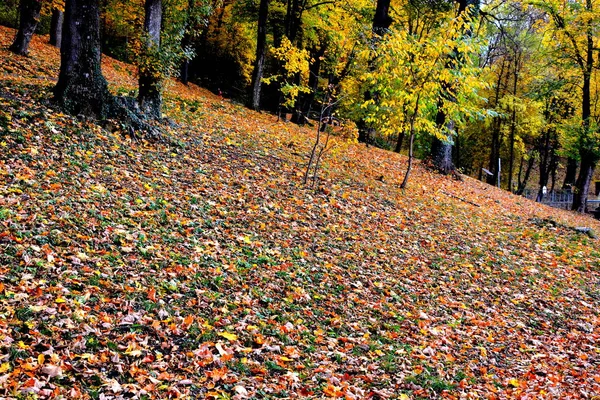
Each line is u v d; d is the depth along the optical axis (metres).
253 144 14.29
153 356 4.45
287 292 6.73
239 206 9.30
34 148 8.18
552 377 5.87
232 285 6.43
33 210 6.34
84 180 7.84
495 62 32.72
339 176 13.86
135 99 12.02
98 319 4.73
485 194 18.70
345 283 7.67
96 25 10.29
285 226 9.09
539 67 25.17
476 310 8.20
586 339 7.64
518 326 7.82
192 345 4.82
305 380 4.78
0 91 10.05
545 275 10.62
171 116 14.23
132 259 6.13
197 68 36.84
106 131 10.18
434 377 5.44
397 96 14.09
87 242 6.14
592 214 27.72
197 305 5.65
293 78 25.39
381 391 4.86
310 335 5.80
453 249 10.94
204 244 7.28
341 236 9.66
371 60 18.36
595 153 22.84
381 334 6.43
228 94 36.75
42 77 14.09
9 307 4.38
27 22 16.20
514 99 28.25
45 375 3.73
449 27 13.14
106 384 3.86
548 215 17.89
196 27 27.66
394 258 9.43
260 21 21.91
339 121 12.33
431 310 7.66
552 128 30.89
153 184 8.77
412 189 15.11
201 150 11.88
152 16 12.12
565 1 21.58
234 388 4.26
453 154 40.78
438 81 13.83
